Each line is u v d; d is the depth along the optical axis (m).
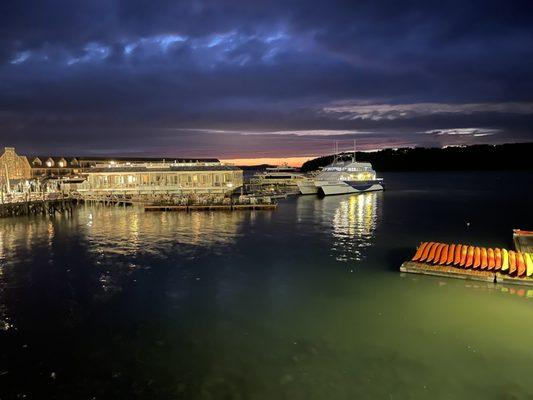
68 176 110.44
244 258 35.69
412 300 24.77
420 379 16.48
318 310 23.52
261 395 15.52
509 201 84.69
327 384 16.19
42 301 25.31
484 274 27.97
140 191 80.81
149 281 29.30
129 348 19.20
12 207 63.28
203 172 82.69
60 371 17.31
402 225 53.38
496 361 17.80
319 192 97.38
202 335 20.47
